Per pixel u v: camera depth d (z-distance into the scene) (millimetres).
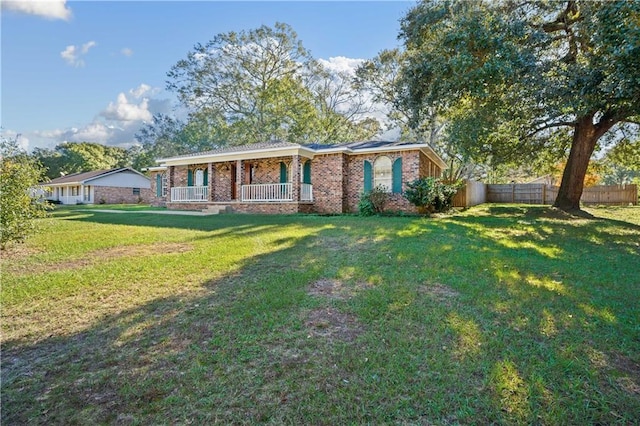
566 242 7000
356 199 15297
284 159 16594
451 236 7512
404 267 4855
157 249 6418
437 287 4027
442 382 2199
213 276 4539
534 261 5262
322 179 15484
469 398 2047
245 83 30156
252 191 16406
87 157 50906
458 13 12359
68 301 3682
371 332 2893
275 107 29797
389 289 3914
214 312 3338
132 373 2352
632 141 15812
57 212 17516
